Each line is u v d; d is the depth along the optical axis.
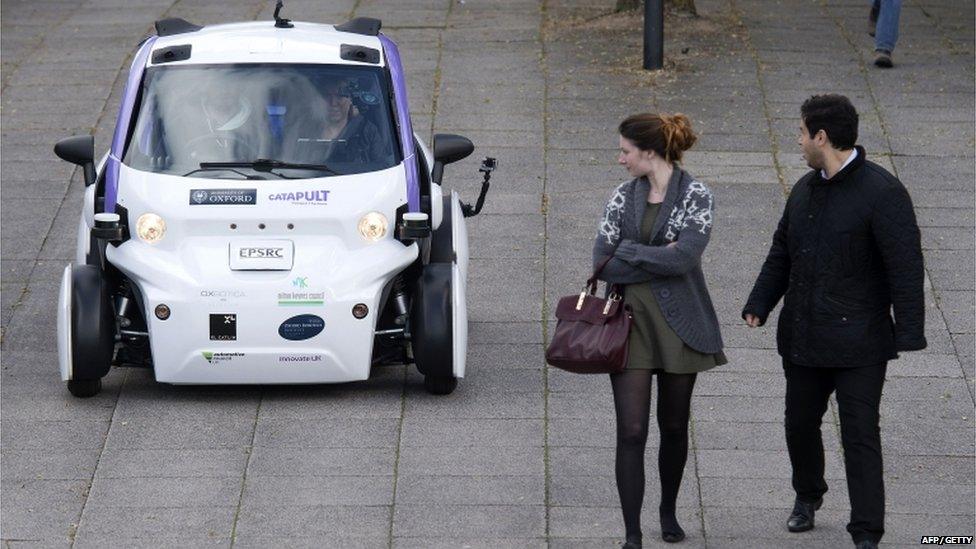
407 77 39.06
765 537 17.62
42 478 19.59
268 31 25.06
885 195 15.61
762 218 30.38
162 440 20.77
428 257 23.84
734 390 22.53
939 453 20.33
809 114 15.73
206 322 21.14
